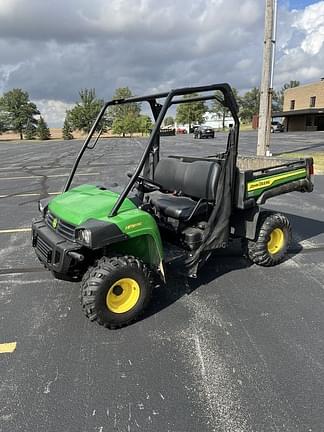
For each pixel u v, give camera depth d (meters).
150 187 4.44
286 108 53.88
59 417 2.17
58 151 25.06
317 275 4.04
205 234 3.52
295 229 5.60
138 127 67.50
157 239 3.11
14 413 2.20
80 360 2.67
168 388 2.38
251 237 3.96
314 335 2.93
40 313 3.33
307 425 2.08
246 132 46.66
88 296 2.89
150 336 2.95
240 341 2.86
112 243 2.96
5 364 2.64
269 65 11.61
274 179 4.02
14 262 4.52
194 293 3.65
